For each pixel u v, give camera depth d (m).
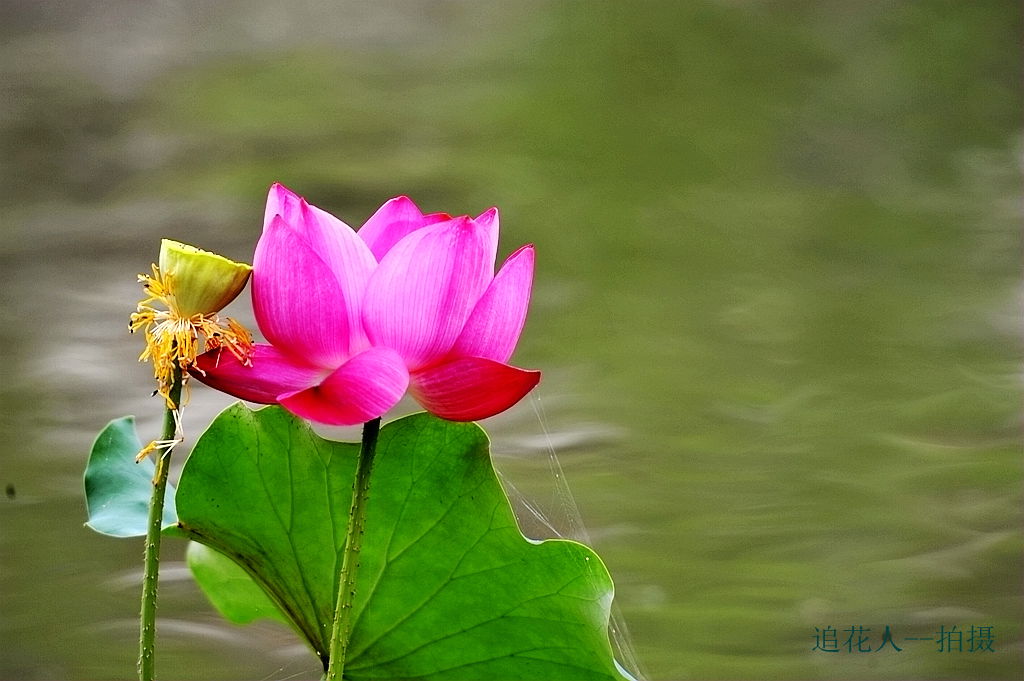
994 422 8.21
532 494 6.60
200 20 19.33
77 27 18.98
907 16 19.11
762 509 6.92
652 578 6.15
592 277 11.12
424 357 3.73
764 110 16.69
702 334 9.80
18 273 10.23
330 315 3.72
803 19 19.27
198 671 5.25
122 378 8.37
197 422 7.23
